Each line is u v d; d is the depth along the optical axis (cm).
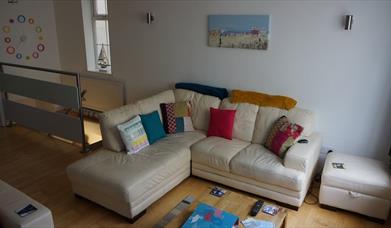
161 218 283
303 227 274
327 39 324
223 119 357
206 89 395
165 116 376
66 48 559
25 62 537
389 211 278
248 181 309
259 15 353
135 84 489
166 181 306
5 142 440
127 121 332
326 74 333
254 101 360
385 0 289
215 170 327
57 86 395
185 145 339
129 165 290
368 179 272
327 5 316
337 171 285
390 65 301
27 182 339
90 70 544
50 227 211
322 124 349
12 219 200
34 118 448
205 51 406
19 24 517
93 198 291
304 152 289
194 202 242
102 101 539
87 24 525
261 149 329
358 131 331
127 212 270
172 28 425
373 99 316
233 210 233
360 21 304
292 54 347
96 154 314
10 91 459
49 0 546
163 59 448
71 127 407
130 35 470
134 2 450
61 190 326
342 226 276
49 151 415
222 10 379
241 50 377
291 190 288
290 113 338
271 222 220
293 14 335
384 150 322
